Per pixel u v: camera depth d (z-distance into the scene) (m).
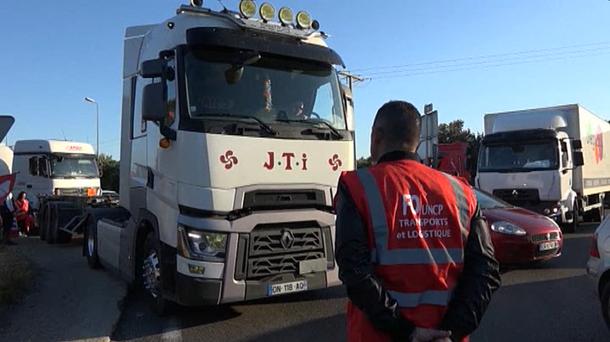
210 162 5.55
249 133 5.75
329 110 6.54
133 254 6.93
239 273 5.64
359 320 2.36
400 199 2.31
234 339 5.61
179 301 5.68
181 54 5.82
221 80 5.90
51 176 20.06
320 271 6.09
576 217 14.83
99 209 9.88
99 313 6.52
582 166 15.62
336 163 6.30
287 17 6.65
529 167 14.16
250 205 5.68
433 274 2.26
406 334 2.19
